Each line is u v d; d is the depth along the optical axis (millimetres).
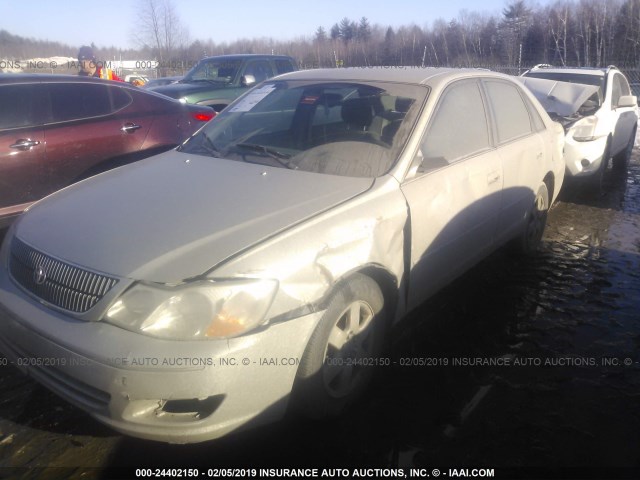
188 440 2273
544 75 9023
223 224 2627
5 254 2943
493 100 4336
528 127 4820
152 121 6047
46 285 2533
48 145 5191
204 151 3836
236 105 4312
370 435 2754
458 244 3656
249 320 2299
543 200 5137
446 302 4227
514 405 2998
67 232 2719
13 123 5031
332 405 2793
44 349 2418
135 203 2939
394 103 3633
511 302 4234
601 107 7719
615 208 6973
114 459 2582
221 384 2232
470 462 2584
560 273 4809
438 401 3021
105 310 2309
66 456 2602
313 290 2520
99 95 5684
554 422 2863
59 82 5414
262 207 2793
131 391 2207
